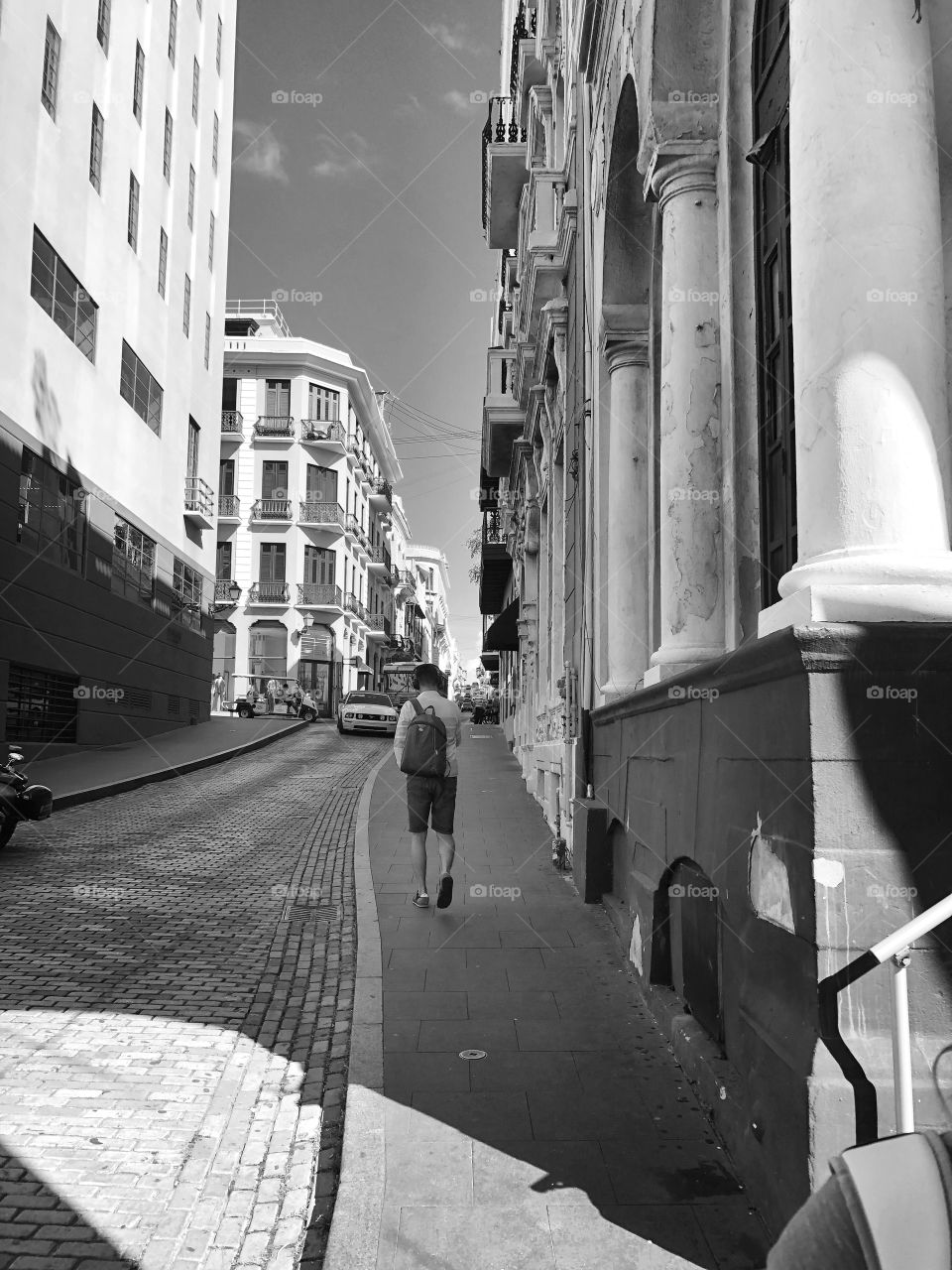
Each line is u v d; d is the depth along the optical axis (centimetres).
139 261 2294
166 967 582
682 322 516
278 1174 338
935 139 306
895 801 258
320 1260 282
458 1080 393
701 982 411
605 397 821
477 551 4106
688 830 410
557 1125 352
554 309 1124
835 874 255
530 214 1404
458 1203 300
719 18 509
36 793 967
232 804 1379
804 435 307
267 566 4419
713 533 507
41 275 1748
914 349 288
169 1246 293
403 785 1584
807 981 261
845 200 295
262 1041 465
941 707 260
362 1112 363
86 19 1927
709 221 518
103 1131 369
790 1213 259
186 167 2703
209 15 2964
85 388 1961
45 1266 282
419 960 564
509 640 2111
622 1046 430
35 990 532
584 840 721
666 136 515
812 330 302
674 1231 283
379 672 5812
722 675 341
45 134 1738
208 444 3012
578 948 591
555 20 1276
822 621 272
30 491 1706
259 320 4959
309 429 4472
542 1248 276
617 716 630
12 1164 342
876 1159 87
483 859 905
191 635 2789
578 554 939
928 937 254
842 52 301
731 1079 344
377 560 5609
